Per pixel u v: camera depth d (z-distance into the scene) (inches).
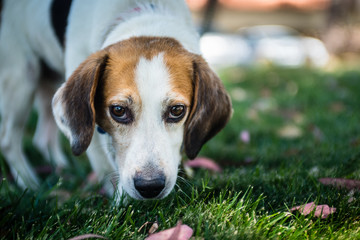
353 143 33.4
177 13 28.0
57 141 37.9
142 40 24.7
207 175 26.9
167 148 22.6
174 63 23.6
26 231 21.8
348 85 62.1
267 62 93.0
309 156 30.8
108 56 23.8
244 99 55.6
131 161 22.3
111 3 27.4
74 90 24.0
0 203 23.6
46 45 32.5
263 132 39.9
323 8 151.6
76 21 28.8
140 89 22.6
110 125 23.7
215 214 21.7
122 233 20.7
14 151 34.1
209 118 24.7
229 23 151.7
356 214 22.5
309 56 114.8
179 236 19.6
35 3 32.8
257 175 26.5
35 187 31.3
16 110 34.0
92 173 31.8
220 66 102.7
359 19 127.3
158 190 21.7
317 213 22.0
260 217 21.8
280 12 152.8
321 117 43.7
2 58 33.8
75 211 22.1
